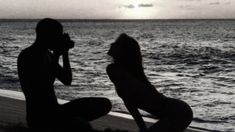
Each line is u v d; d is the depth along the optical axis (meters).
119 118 5.86
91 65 30.70
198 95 16.48
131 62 3.85
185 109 3.87
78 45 66.00
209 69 30.62
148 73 26.94
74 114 4.34
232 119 10.52
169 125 3.80
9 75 21.14
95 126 5.32
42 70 3.86
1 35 114.44
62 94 14.87
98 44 69.94
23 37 98.69
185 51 51.19
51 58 4.14
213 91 17.86
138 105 3.84
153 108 3.83
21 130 4.68
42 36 3.87
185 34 131.38
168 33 144.88
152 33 146.00
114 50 3.87
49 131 4.00
